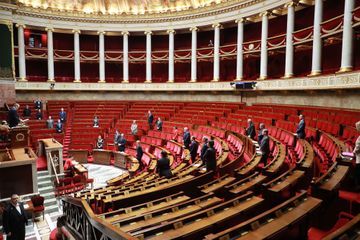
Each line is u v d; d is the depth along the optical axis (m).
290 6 19.81
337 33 16.02
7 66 24.12
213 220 4.38
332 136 10.47
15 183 12.46
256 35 26.66
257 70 26.98
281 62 24.89
